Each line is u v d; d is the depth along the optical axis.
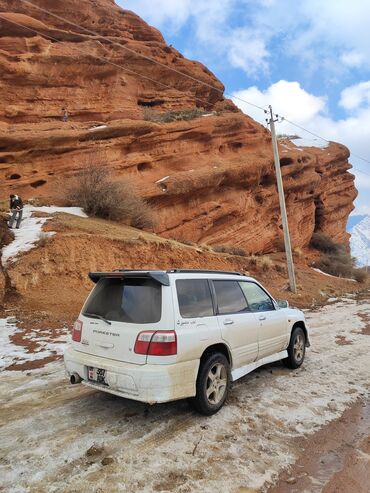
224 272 5.75
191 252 17.72
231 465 3.62
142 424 4.43
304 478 3.47
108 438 4.09
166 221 24.16
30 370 6.41
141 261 15.05
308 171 38.22
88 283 12.70
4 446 3.91
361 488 3.33
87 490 3.19
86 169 20.16
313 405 5.14
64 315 10.35
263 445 4.02
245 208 29.44
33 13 30.67
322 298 20.09
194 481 3.35
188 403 4.98
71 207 19.09
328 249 39.47
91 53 29.66
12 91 25.66
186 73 35.84
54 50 27.78
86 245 13.64
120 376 4.24
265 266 22.50
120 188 19.75
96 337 4.64
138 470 3.49
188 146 27.92
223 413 4.78
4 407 4.92
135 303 4.52
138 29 35.59
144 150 25.84
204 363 4.66
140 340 4.27
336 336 10.00
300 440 4.18
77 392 5.44
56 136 22.14
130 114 29.50
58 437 4.10
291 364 6.77
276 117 21.36
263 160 30.81
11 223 14.45
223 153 30.44
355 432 4.41
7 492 3.15
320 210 42.00
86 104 28.66
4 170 20.83
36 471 3.46
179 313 4.45
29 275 11.53
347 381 6.22
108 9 34.16
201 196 26.50
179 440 4.06
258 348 5.74
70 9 32.00
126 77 31.58
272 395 5.45
